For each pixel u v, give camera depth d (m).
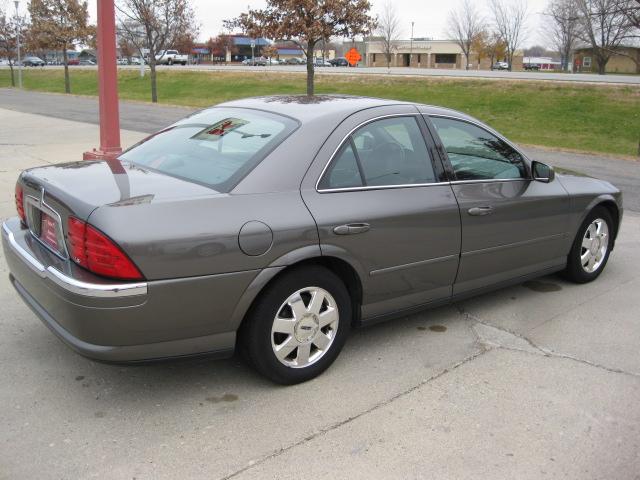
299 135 3.56
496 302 4.98
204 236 3.03
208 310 3.11
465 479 2.77
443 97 28.36
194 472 2.76
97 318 2.89
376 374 3.71
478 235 4.26
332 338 3.64
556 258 5.05
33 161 10.52
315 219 3.37
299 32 19.88
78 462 2.81
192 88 35.66
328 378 3.65
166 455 2.88
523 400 3.45
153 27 29.42
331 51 106.31
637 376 3.77
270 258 3.21
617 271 5.87
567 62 65.19
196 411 3.26
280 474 2.76
